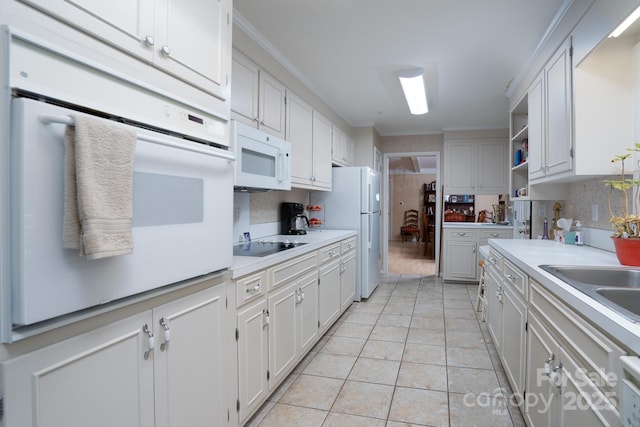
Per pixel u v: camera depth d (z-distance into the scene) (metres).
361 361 2.59
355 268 4.08
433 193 10.40
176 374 1.27
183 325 1.30
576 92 1.96
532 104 2.83
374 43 2.62
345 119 4.79
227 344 1.58
